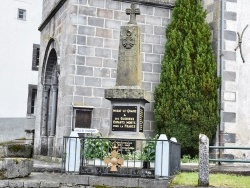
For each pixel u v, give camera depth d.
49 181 11.15
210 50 17.89
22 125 31.78
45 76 21.98
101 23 18.28
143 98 13.44
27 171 11.85
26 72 34.12
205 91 17.34
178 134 17.16
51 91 21.66
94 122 17.67
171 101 17.73
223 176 11.76
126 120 13.50
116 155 11.85
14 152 18.86
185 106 17.30
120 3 18.64
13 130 31.89
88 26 18.11
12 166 11.23
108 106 17.94
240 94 18.11
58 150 17.64
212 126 17.28
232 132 17.80
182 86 17.48
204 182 10.26
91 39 18.09
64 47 18.48
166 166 11.34
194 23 18.03
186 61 17.64
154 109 18.14
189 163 16.03
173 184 10.56
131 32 14.18
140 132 13.66
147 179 11.20
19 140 28.48
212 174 12.33
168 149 11.41
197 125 17.22
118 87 13.80
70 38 17.86
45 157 19.44
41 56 22.75
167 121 17.58
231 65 18.09
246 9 18.59
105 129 17.78
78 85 17.69
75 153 11.83
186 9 18.42
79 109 17.48
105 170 11.80
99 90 17.92
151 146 12.10
